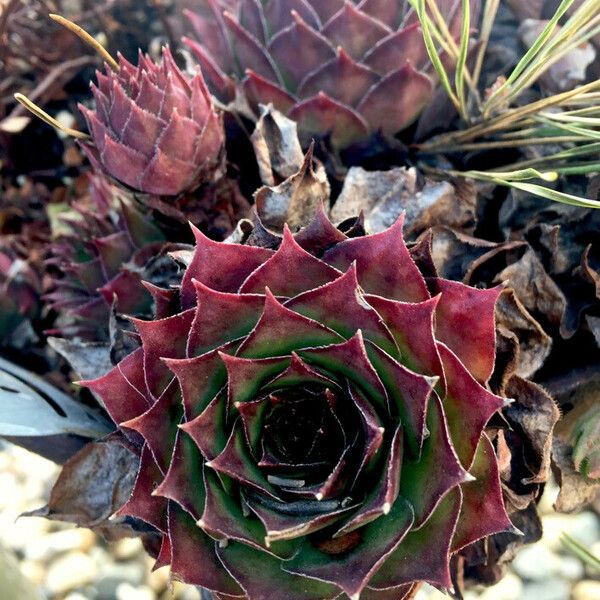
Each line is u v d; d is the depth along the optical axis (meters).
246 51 0.21
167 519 0.15
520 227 0.20
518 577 0.30
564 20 0.23
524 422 0.17
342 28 0.20
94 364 0.20
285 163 0.20
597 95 0.19
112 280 0.21
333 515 0.13
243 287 0.15
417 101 0.21
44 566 0.32
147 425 0.15
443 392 0.14
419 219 0.19
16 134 0.31
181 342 0.15
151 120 0.18
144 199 0.20
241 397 0.14
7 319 0.28
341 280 0.14
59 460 0.22
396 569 0.14
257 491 0.14
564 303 0.18
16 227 0.32
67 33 0.31
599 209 0.19
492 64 0.24
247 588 0.14
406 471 0.14
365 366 0.13
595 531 0.31
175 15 0.28
